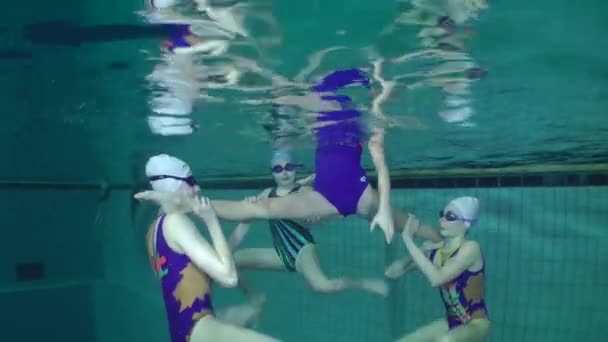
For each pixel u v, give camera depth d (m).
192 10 3.75
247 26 4.08
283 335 11.62
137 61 5.10
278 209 5.70
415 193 10.69
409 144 9.52
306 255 6.68
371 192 5.98
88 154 11.30
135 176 14.20
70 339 14.07
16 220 15.41
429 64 5.15
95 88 6.21
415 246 5.93
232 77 5.71
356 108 7.17
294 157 11.30
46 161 11.93
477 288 6.01
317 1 3.57
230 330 4.42
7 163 11.94
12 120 8.02
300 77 5.71
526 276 9.08
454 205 6.14
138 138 9.84
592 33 4.22
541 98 6.49
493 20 3.93
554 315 8.68
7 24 4.07
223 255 4.31
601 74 5.46
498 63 5.09
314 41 4.46
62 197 16.05
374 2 3.56
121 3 3.63
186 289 4.47
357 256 11.00
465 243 6.06
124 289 15.48
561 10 3.71
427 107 7.06
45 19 4.00
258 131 9.09
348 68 5.32
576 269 8.68
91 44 4.58
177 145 10.58
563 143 8.88
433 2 3.57
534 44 4.50
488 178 9.84
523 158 10.20
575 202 8.96
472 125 8.09
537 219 9.21
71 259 16.27
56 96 6.57
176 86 6.18
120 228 16.17
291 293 11.65
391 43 4.48
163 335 13.12
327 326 11.00
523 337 8.87
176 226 4.48
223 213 5.48
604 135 8.22
